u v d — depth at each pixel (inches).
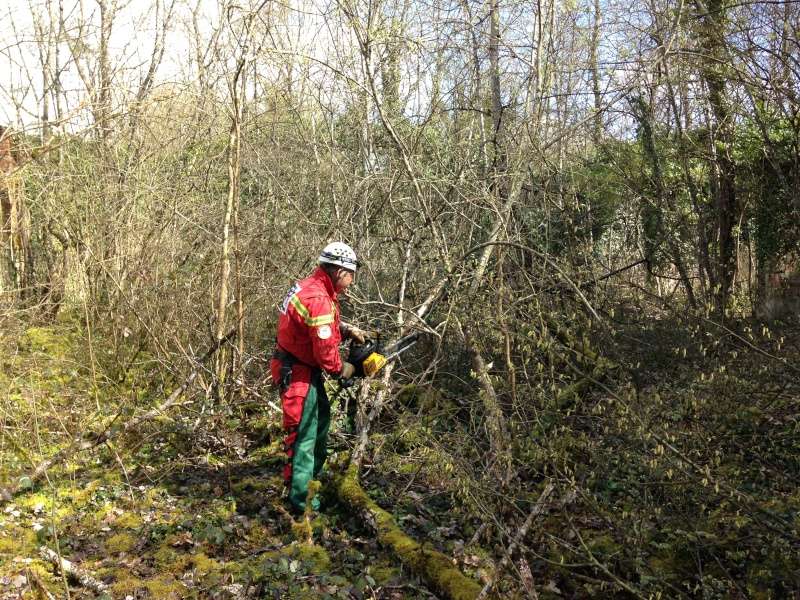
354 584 146.0
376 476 193.5
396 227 272.1
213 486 193.6
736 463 179.6
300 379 177.6
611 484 175.6
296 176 279.6
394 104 273.0
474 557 151.7
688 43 268.4
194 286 263.4
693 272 319.6
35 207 301.7
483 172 262.1
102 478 195.3
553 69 273.1
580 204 279.1
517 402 188.9
